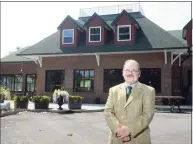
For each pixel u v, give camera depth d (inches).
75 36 858.1
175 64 821.9
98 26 836.0
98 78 819.4
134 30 797.2
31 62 1104.8
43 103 582.6
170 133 314.5
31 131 322.0
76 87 848.3
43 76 885.8
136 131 94.6
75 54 825.5
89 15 997.2
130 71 101.8
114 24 820.0
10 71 1138.0
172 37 772.0
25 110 570.3
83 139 275.0
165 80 745.0
